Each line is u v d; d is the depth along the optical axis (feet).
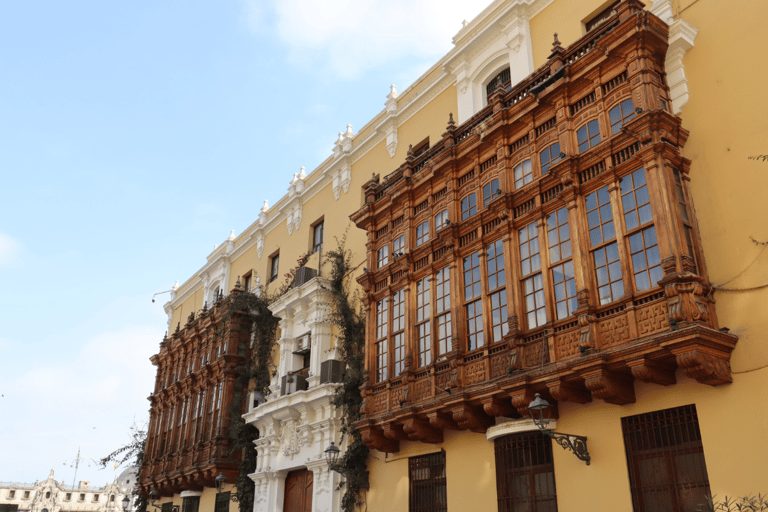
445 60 66.23
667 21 44.21
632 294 37.32
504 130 49.85
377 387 56.65
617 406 39.37
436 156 55.83
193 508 88.33
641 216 38.32
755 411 33.32
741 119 38.88
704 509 33.55
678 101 41.86
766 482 31.94
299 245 85.20
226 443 81.25
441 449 51.67
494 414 43.70
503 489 44.86
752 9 40.47
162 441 101.60
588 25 53.62
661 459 36.52
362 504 59.00
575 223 41.70
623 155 40.40
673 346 33.45
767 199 36.42
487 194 50.80
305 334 74.84
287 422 70.90
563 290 42.09
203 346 96.53
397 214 61.31
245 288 98.22
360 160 77.05
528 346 43.21
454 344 48.85
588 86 44.24
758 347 34.19
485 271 48.67
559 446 42.11
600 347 38.17
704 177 39.37
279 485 70.13
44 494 296.92
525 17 58.95
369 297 60.49
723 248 37.37
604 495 38.55
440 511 50.60
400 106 72.28
